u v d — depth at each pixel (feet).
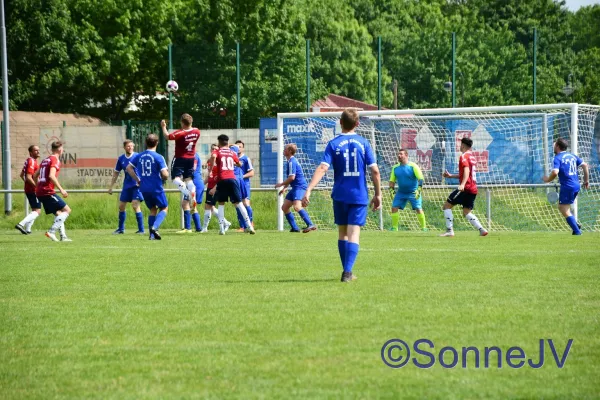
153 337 57.06
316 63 510.17
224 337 56.44
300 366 48.37
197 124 345.72
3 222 198.80
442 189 213.05
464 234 161.79
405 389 43.83
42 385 45.47
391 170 193.67
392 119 213.66
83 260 109.40
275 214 197.06
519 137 209.67
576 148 173.27
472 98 370.53
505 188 199.21
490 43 375.86
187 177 161.79
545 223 193.57
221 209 164.25
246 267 98.78
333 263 102.63
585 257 107.55
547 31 553.64
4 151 213.05
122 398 42.75
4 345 55.26
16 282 86.58
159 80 431.02
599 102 450.71
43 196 147.13
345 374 46.65
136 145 304.71
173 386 44.73
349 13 650.02
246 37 407.03
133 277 90.33
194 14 411.54
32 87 382.22
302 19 424.46
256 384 44.83
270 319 62.34
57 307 70.13
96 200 206.49
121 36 407.23
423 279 84.89
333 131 209.15
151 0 420.36
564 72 467.93
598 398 42.37
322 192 204.33
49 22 382.22
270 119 278.67
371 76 529.04
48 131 307.58
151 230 151.64
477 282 82.12
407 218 200.13
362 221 82.53
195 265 101.81
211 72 344.28
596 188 200.75
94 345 54.95
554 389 43.86
